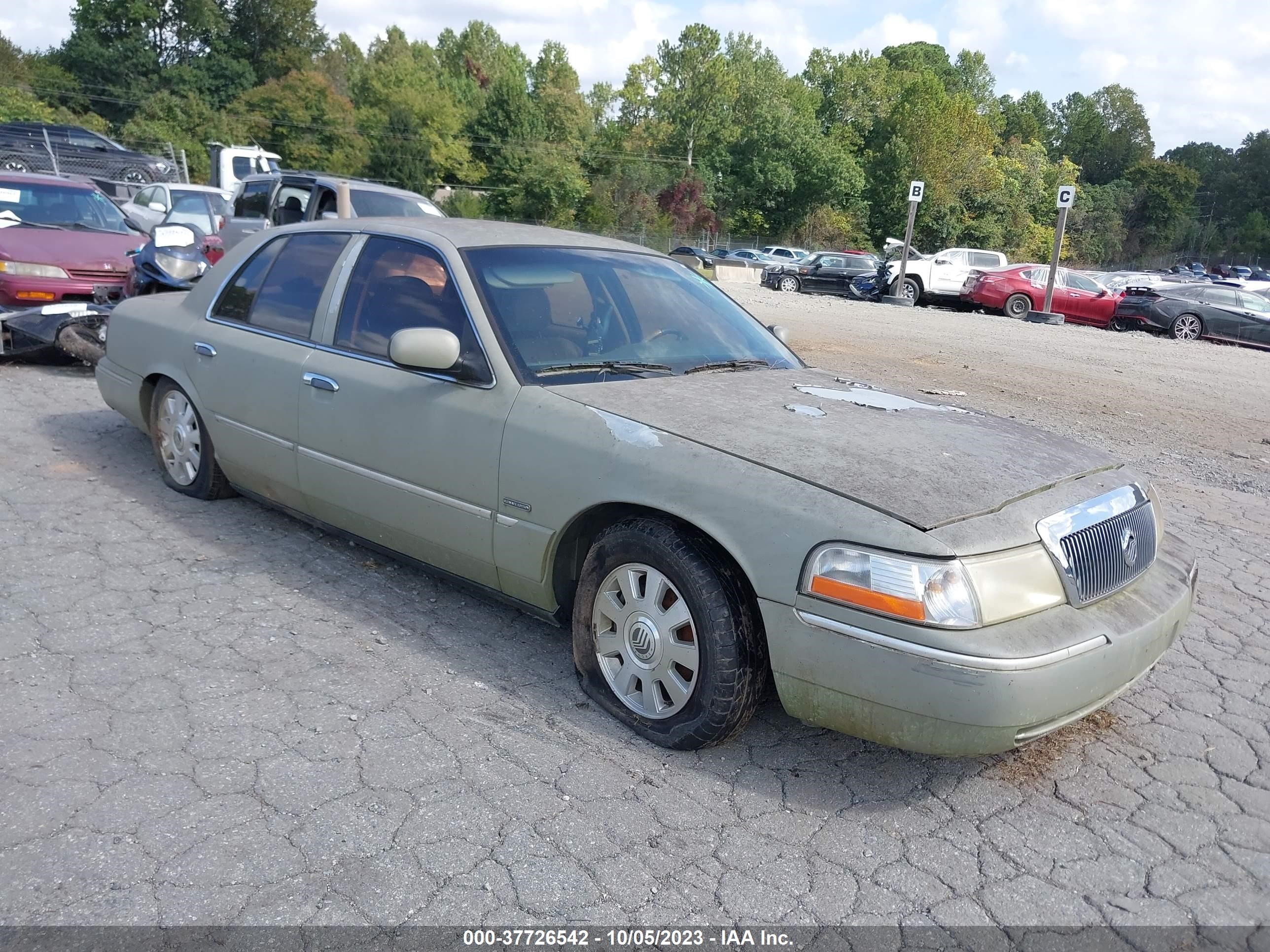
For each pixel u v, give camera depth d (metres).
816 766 3.13
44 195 9.38
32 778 2.81
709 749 3.17
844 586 2.72
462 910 2.40
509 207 69.88
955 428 3.46
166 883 2.43
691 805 2.88
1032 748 3.33
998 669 2.60
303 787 2.85
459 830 2.69
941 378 11.78
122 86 81.50
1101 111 124.00
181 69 82.69
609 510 3.32
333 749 3.05
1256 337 20.81
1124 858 2.76
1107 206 95.62
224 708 3.25
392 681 3.50
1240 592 4.96
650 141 90.25
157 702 3.27
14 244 8.05
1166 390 12.14
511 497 3.47
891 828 2.84
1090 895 2.60
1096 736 3.45
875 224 72.06
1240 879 2.69
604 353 3.83
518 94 73.19
